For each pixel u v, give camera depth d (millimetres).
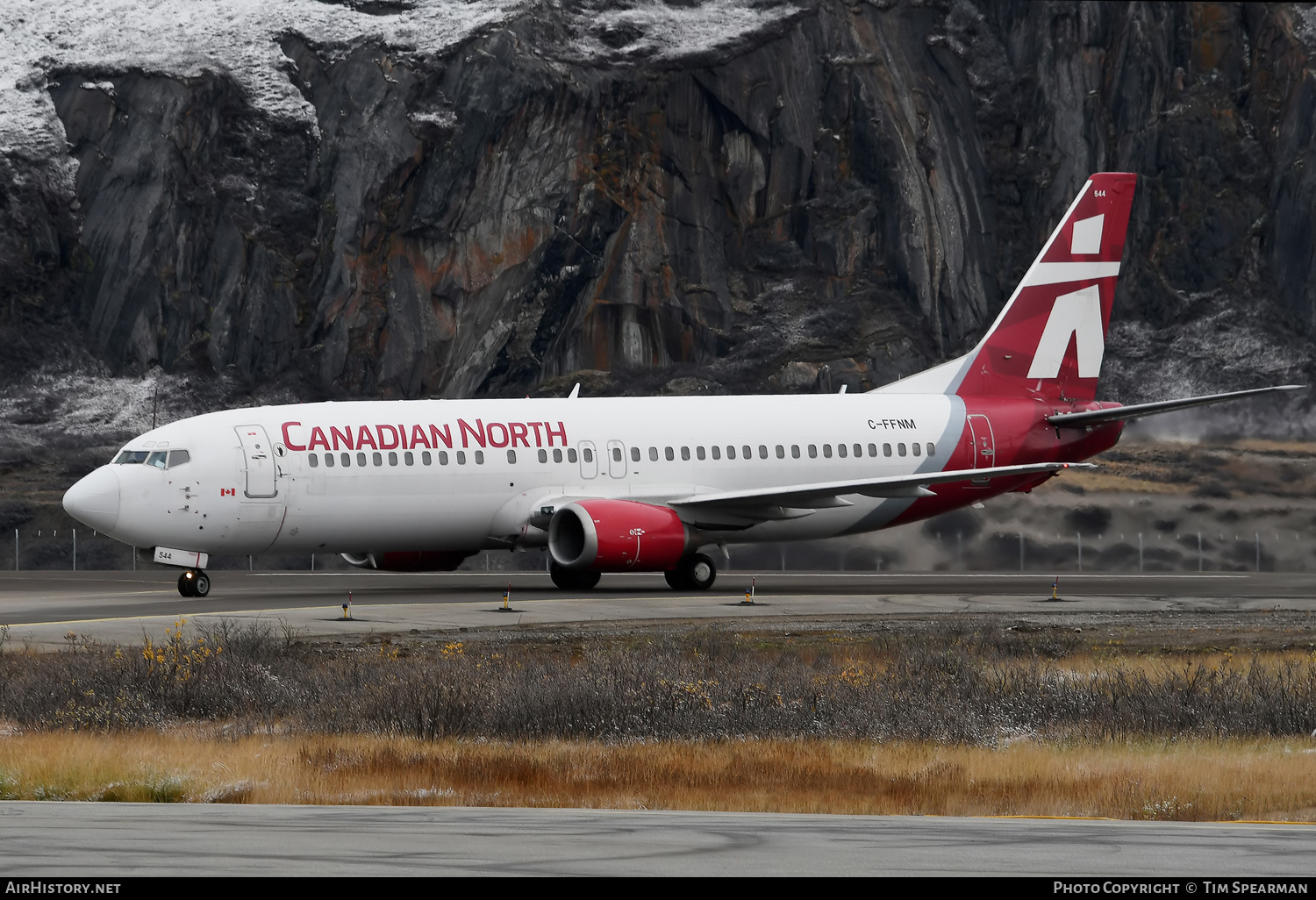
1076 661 71312
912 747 49531
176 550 105375
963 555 175500
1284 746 50031
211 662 63406
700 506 115625
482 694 56375
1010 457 128625
